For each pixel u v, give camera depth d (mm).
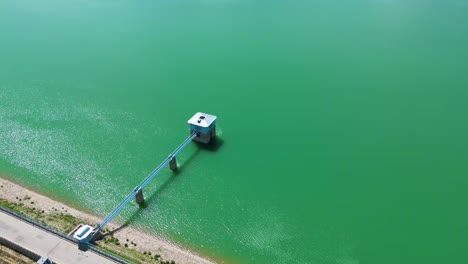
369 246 50812
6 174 59156
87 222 51562
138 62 90812
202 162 62938
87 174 60031
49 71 86062
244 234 52062
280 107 76125
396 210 55469
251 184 59344
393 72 87750
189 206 55656
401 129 70625
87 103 75688
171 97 78438
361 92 80688
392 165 62938
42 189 57125
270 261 48969
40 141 65750
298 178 60531
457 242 51281
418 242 51250
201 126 63938
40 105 74500
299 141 67688
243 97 79062
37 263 43531
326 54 95188
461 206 56062
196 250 49906
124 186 58344
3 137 66188
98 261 44656
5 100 75438
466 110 75250
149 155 63875
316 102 77750
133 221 53094
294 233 52281
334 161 63625
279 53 95625
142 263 46031
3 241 46625
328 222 53750
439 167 62500
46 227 47812
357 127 71000
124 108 74625
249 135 68750
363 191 58344
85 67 88125
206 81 84188
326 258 49375
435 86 82562
